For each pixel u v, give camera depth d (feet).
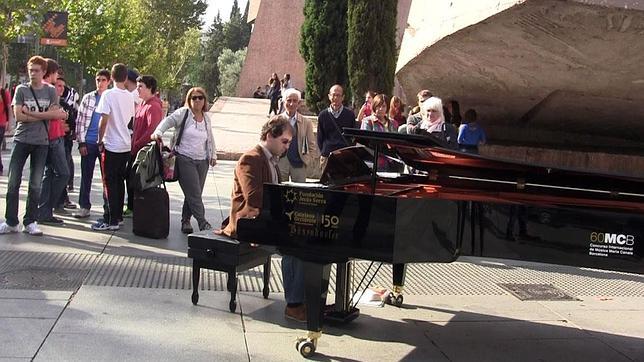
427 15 22.09
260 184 17.69
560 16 17.65
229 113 84.28
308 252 15.58
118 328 16.75
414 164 17.98
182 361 15.10
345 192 15.16
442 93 25.43
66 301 18.38
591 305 21.42
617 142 26.68
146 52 149.18
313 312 15.78
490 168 16.70
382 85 53.01
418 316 19.53
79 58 106.83
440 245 15.03
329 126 26.68
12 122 41.86
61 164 27.40
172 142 26.99
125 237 26.32
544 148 26.71
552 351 17.16
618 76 20.01
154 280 20.97
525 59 20.35
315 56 62.34
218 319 18.01
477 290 22.56
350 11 53.11
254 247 19.03
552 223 14.47
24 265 21.50
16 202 25.53
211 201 34.83
